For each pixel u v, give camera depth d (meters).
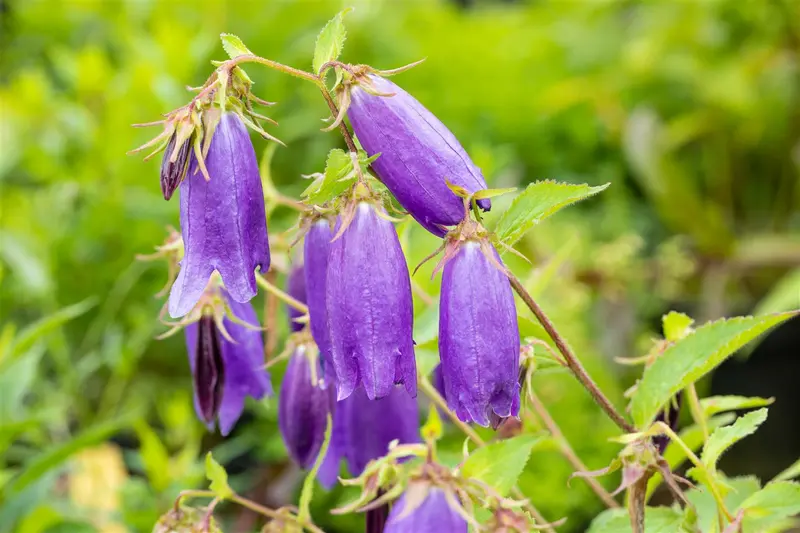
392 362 0.51
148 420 1.19
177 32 1.29
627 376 1.21
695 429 0.63
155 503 0.86
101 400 1.22
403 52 1.49
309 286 0.55
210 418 0.59
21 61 1.65
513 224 0.55
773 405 1.24
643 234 1.44
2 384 0.83
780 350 1.24
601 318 1.23
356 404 0.59
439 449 0.93
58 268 1.21
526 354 0.56
